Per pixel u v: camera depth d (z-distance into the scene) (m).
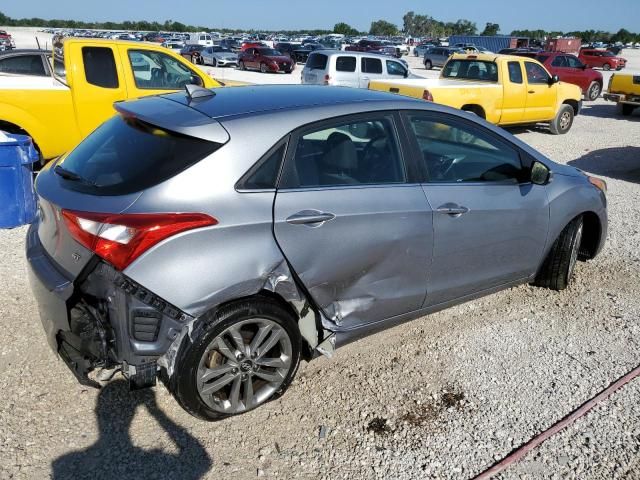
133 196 2.69
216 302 2.76
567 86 13.48
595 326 4.21
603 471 2.79
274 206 2.91
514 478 2.73
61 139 7.47
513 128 14.55
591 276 5.11
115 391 3.23
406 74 17.91
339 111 3.26
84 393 3.19
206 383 2.87
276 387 3.14
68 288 2.73
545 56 21.47
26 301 4.23
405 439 2.97
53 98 7.26
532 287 4.85
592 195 4.63
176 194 2.71
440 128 3.70
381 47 49.31
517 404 3.28
